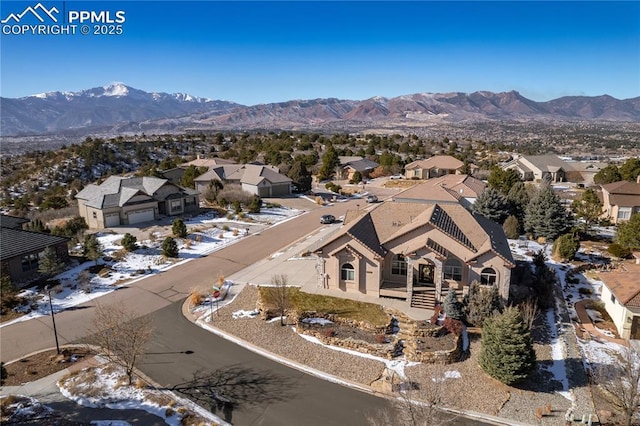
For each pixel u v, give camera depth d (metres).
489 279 29.17
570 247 37.78
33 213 66.31
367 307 29.34
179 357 24.41
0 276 32.97
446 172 89.38
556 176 84.81
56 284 34.53
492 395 20.92
